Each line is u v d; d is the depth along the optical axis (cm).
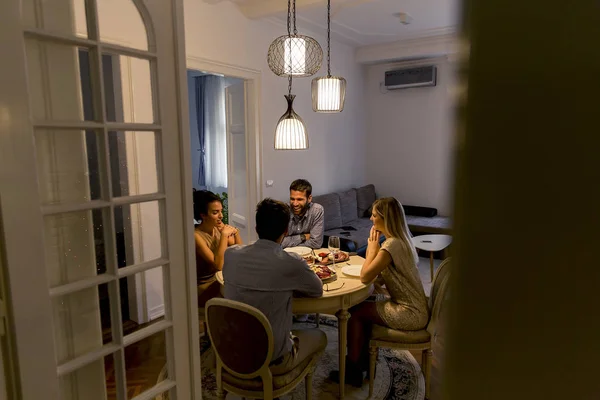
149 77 136
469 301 21
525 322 20
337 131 546
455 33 20
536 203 19
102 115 120
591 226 18
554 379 19
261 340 174
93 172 124
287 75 290
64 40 110
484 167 19
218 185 682
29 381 108
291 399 231
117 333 132
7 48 99
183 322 151
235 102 430
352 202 543
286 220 192
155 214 143
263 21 404
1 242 101
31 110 104
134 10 129
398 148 593
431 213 555
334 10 377
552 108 18
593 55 17
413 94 570
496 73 19
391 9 398
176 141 143
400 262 222
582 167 18
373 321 231
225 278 196
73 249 121
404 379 252
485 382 21
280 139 301
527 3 18
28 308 107
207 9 345
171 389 150
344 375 231
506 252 19
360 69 583
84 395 127
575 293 18
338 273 250
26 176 104
